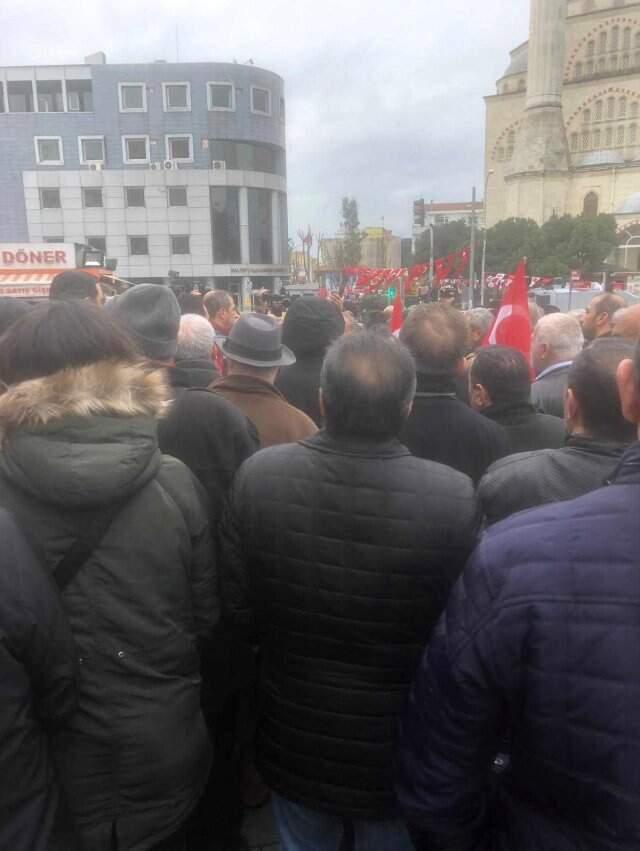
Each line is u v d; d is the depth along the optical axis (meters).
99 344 1.63
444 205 115.19
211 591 1.87
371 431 1.74
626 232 76.69
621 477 1.14
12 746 1.41
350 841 1.84
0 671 1.38
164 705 1.71
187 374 2.69
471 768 1.25
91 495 1.54
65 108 54.66
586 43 83.56
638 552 1.06
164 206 54.59
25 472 1.54
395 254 108.19
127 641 1.65
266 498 1.79
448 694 1.21
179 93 53.94
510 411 2.99
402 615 1.72
